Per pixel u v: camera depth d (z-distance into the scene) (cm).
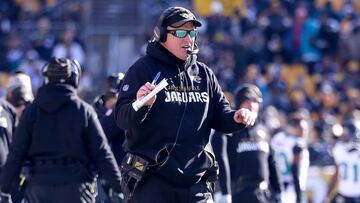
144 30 8644
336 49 7862
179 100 1967
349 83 7544
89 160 2378
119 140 2789
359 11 8531
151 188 1964
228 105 2034
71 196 2338
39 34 8125
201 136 1984
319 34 7844
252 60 7656
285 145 4188
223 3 8606
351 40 7788
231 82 7175
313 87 7562
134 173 1964
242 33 7919
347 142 4022
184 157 1962
